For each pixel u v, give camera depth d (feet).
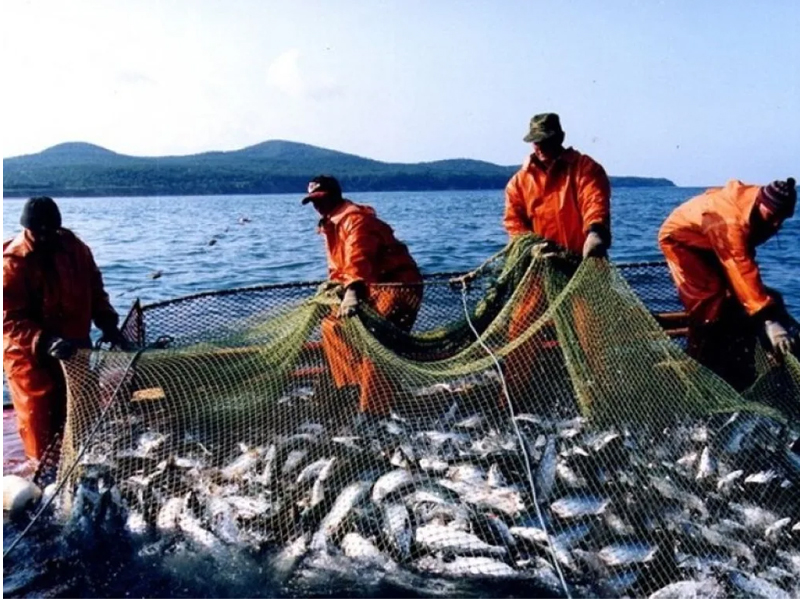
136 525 20.17
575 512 18.74
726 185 22.97
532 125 23.71
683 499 18.93
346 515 19.29
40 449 23.30
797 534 18.35
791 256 77.66
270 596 17.95
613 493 19.20
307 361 23.45
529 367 21.94
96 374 22.24
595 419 20.90
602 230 22.39
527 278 22.85
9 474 23.40
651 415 20.63
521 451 20.42
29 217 22.74
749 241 21.98
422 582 18.08
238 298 27.17
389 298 24.79
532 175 24.25
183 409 22.63
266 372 23.15
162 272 75.10
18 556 19.60
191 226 156.56
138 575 18.83
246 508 20.03
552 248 23.21
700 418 20.71
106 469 21.30
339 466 20.54
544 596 17.38
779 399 22.06
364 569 18.48
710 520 18.63
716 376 20.97
